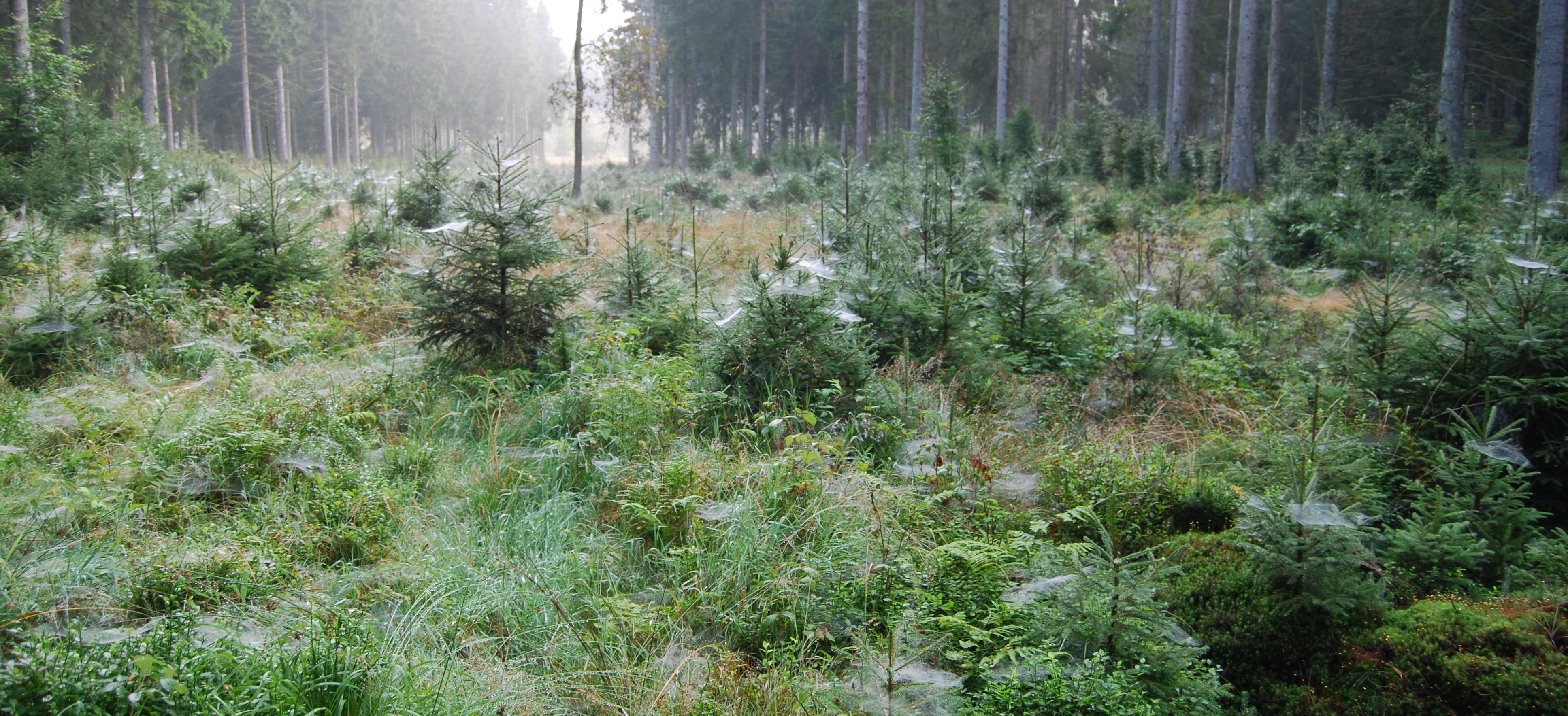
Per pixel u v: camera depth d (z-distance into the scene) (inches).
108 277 341.4
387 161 1999.3
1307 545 149.2
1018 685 130.7
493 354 284.5
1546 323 203.8
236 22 2244.1
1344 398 228.2
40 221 446.6
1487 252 373.7
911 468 215.3
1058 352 315.6
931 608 156.0
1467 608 147.8
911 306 294.2
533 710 132.6
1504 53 1267.2
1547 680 127.7
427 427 243.3
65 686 102.7
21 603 135.3
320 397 239.9
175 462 199.8
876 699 130.3
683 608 162.4
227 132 2527.1
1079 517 190.2
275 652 125.6
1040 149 892.6
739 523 180.9
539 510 195.9
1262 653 148.2
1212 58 1742.1
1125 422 260.4
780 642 152.1
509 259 279.0
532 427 244.7
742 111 2743.6
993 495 210.8
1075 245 493.0
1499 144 1405.0
